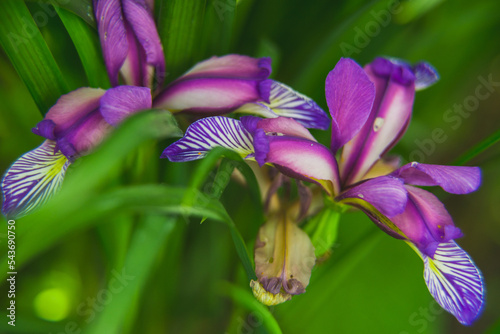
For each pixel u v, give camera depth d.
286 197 0.33
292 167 0.31
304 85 0.35
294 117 0.32
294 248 0.31
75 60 0.34
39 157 0.31
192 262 0.37
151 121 0.28
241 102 0.31
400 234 0.31
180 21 0.32
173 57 0.33
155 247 0.31
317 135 0.36
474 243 0.48
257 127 0.31
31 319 0.35
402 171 0.31
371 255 0.38
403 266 0.38
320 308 0.37
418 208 0.31
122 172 0.33
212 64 0.32
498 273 0.47
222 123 0.31
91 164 0.28
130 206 0.29
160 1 0.32
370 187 0.31
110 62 0.31
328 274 0.35
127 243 0.34
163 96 0.32
